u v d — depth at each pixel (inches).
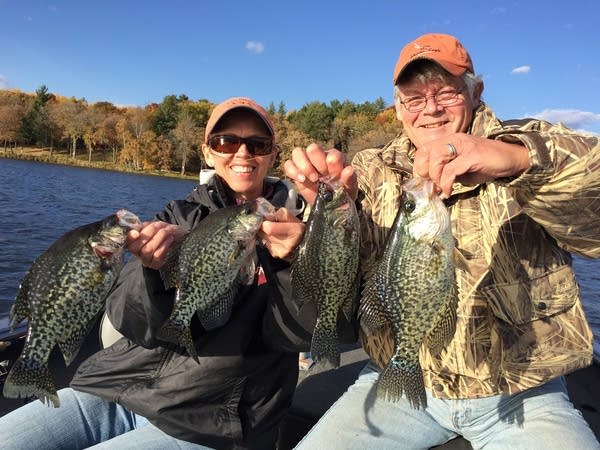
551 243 30.9
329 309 29.4
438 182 23.2
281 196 38.9
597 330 103.3
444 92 35.0
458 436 34.8
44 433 31.3
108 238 27.4
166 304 28.7
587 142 23.1
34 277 27.7
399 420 33.1
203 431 31.0
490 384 31.4
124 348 33.6
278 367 33.7
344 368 45.9
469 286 31.8
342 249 28.7
